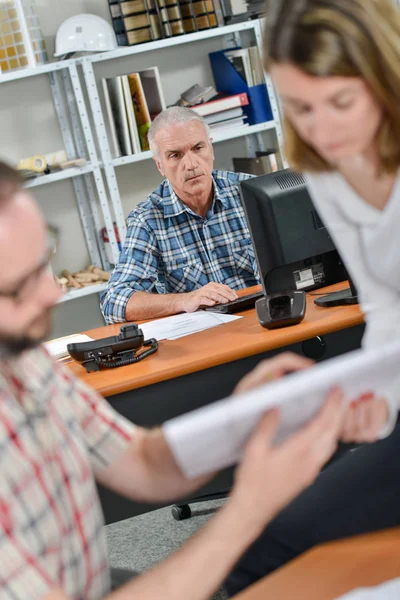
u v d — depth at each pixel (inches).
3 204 37.3
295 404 37.8
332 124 44.0
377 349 40.3
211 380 83.2
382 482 55.4
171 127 120.3
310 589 40.0
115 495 81.3
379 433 45.5
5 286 37.2
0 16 153.0
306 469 39.0
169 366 81.0
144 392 81.3
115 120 159.6
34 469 40.9
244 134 163.9
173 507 120.0
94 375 84.9
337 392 39.2
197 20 163.9
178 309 108.9
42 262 38.4
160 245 124.3
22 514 39.8
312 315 88.9
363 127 44.4
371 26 42.3
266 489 38.2
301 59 42.3
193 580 38.2
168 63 174.2
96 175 158.2
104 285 160.6
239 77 166.6
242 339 85.4
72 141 167.6
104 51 157.5
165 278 125.7
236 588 57.4
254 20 165.0
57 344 102.7
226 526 38.4
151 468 49.8
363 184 51.8
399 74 42.7
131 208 175.5
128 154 160.1
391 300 56.2
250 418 36.9
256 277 126.6
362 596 37.0
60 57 160.1
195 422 36.1
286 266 95.3
